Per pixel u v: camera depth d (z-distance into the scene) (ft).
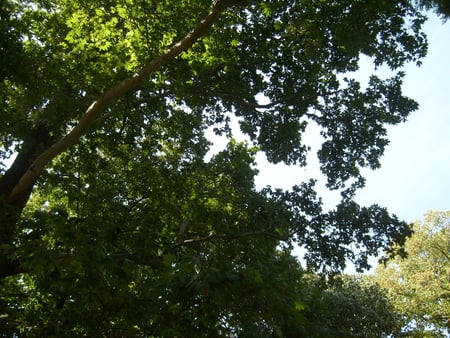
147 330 23.81
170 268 19.94
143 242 33.45
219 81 38.29
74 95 37.29
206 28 30.22
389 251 36.88
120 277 22.52
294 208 38.32
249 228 38.24
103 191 39.34
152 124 41.91
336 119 40.09
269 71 39.09
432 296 79.61
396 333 65.51
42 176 39.29
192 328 22.48
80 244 21.40
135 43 32.24
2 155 39.47
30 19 33.58
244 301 21.06
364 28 32.12
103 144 38.70
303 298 24.52
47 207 45.75
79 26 31.73
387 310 63.16
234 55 34.76
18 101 36.76
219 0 30.68
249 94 38.70
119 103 35.76
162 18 32.01
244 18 37.22
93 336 23.50
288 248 38.63
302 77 38.88
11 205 29.09
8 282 36.73
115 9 32.60
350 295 61.52
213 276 18.99
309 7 32.73
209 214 38.99
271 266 26.50
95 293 23.24
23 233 26.37
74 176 41.11
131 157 42.47
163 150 45.50
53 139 40.14
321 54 37.58
